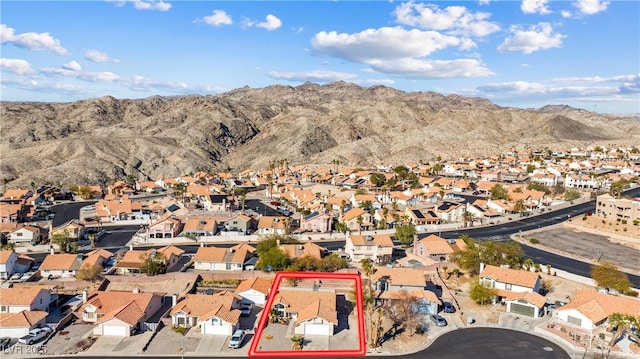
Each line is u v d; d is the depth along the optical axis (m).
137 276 93.50
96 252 103.00
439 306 80.50
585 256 109.50
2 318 72.44
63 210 173.38
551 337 70.69
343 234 129.88
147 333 72.00
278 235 118.00
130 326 70.69
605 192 183.12
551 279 93.31
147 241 125.62
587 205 168.00
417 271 87.94
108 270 98.25
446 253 103.62
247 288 82.38
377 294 83.56
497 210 157.00
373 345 67.69
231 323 71.12
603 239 125.50
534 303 77.69
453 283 93.12
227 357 64.62
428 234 130.00
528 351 66.38
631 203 137.50
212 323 71.62
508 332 72.50
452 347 67.75
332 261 96.94
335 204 166.75
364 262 95.00
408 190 187.75
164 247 112.94
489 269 88.38
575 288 89.00
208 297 77.69
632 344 67.69
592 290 79.06
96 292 82.69
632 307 73.50
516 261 97.00
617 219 139.50
